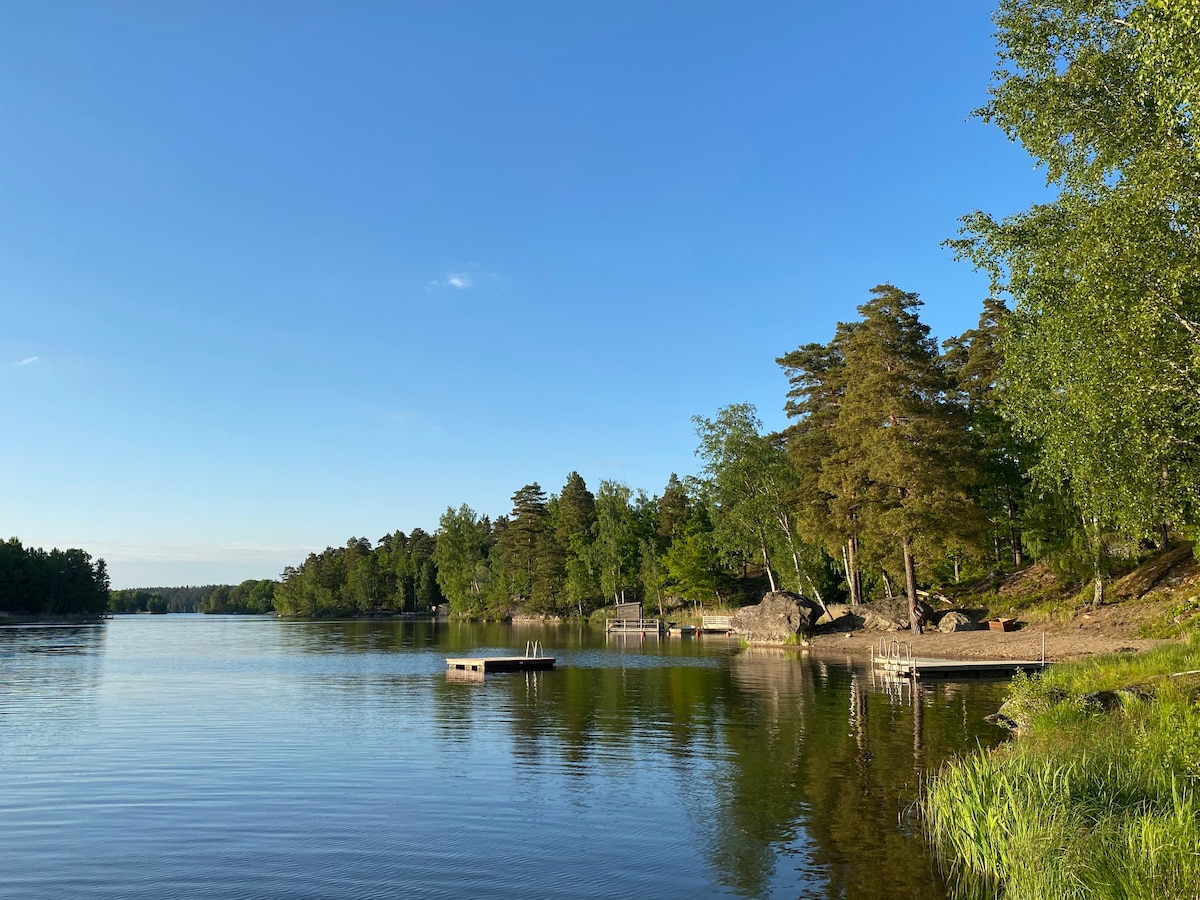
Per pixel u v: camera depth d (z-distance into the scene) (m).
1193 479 17.11
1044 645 33.62
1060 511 39.91
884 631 47.69
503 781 15.71
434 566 151.12
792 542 59.84
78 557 157.88
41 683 35.91
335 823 12.91
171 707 27.22
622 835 12.05
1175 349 16.06
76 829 12.69
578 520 112.88
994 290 20.41
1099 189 18.38
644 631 80.62
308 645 66.50
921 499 42.00
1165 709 13.33
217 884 10.23
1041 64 18.81
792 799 13.72
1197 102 12.96
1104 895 7.77
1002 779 10.66
